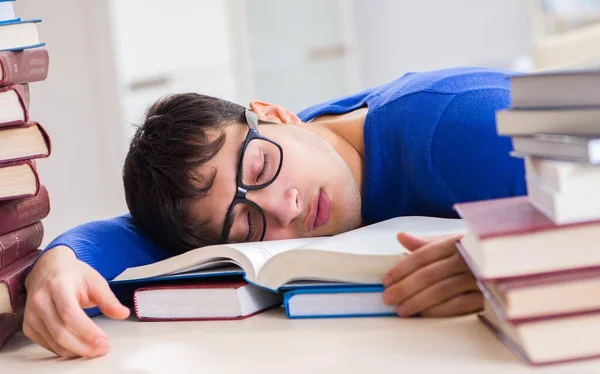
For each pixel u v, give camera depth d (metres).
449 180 1.21
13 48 0.95
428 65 4.68
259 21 3.88
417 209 1.29
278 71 3.99
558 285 0.62
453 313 0.81
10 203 1.00
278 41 3.98
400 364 0.67
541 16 3.77
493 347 0.69
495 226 0.66
